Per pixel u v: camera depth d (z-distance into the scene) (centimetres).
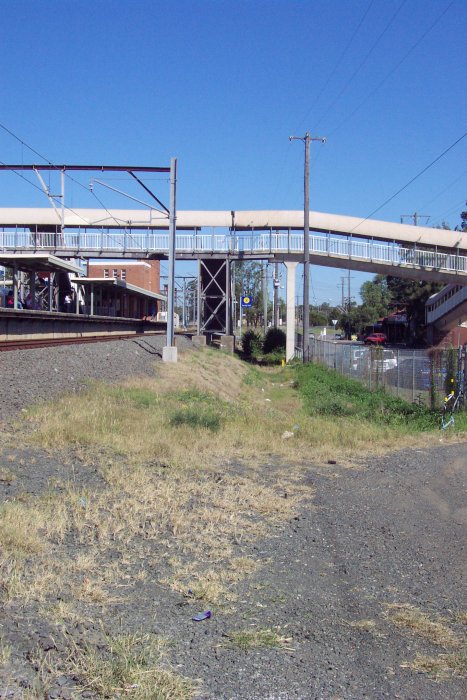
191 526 768
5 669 407
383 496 1009
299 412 2245
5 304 3781
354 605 571
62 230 4638
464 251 5259
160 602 545
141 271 8506
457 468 1269
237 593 580
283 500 939
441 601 589
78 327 3322
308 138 4053
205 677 426
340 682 430
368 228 5184
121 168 2855
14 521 679
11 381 1612
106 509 799
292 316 5134
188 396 2130
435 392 2316
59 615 490
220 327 5709
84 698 387
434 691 424
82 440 1224
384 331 8600
